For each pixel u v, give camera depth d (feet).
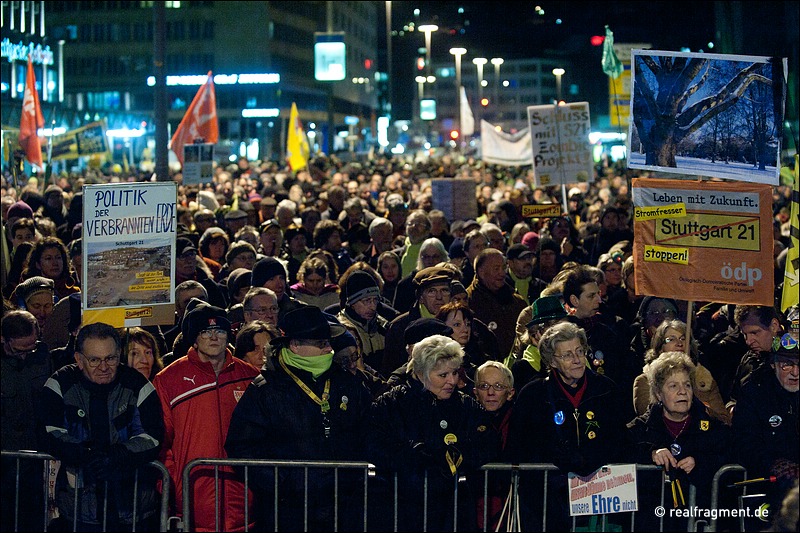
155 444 26.20
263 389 26.58
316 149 355.77
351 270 40.91
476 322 35.55
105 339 25.84
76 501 26.22
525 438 26.91
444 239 60.90
